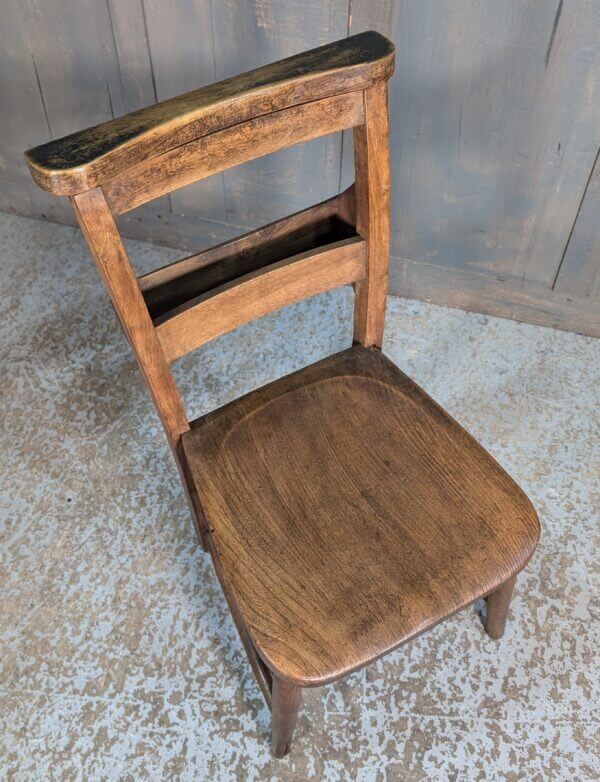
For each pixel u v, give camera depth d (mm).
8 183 1971
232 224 1828
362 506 956
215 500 972
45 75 1657
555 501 1461
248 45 1446
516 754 1175
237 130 793
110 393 1652
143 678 1255
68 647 1288
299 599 878
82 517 1453
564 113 1346
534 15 1225
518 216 1546
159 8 1433
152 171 764
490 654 1273
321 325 1776
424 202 1585
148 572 1378
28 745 1188
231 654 1277
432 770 1161
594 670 1255
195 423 1059
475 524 931
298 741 1188
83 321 1794
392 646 851
